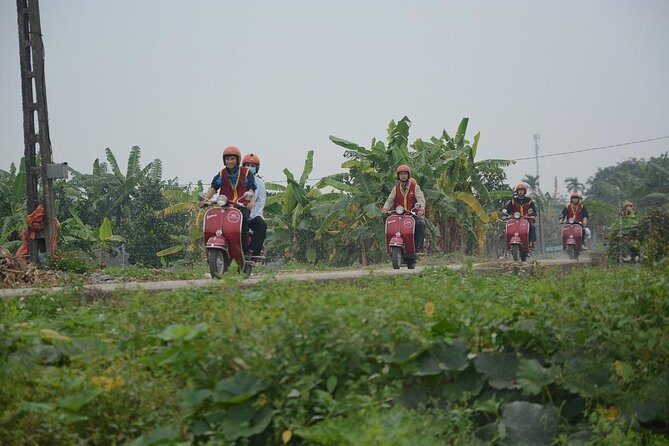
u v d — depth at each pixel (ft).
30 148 113.19
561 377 34.55
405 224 104.37
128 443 29.25
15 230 196.54
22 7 112.88
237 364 32.99
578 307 38.78
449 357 34.40
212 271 75.36
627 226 120.06
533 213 148.46
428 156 183.83
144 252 242.37
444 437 30.91
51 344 38.01
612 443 31.53
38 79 112.88
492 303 41.24
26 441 29.53
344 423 28.86
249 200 76.38
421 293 44.11
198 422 31.19
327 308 34.60
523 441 31.81
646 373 35.65
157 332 38.73
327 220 184.96
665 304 39.60
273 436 30.99
